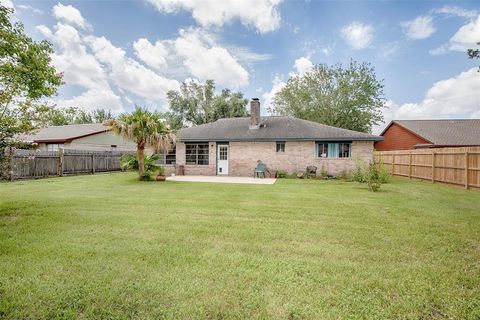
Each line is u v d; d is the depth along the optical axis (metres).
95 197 8.29
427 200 8.16
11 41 7.25
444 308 2.58
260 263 3.47
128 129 12.40
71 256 3.65
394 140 26.34
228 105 39.12
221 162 17.28
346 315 2.44
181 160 17.81
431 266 3.45
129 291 2.78
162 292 2.76
